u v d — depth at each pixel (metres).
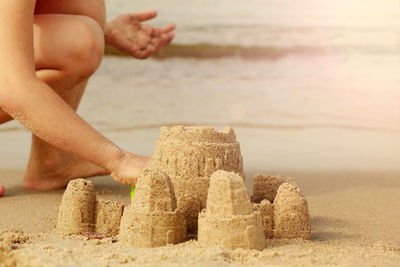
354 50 5.75
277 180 1.55
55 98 1.51
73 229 1.45
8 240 1.35
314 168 2.28
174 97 3.84
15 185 2.00
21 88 1.49
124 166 1.51
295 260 1.26
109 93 3.88
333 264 1.26
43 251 1.29
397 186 2.02
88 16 1.86
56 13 1.82
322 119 3.33
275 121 3.27
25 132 2.96
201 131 1.44
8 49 1.49
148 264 1.22
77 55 1.72
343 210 1.74
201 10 7.00
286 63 5.25
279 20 6.92
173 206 1.35
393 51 5.70
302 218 1.42
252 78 4.59
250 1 7.53
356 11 7.44
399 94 4.02
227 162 1.44
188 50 5.58
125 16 2.05
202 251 1.26
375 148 2.70
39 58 1.70
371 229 1.57
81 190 1.47
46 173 1.95
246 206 1.31
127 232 1.34
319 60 5.37
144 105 3.57
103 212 1.47
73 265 1.21
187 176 1.42
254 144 2.76
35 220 1.64
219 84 4.32
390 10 7.51
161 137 1.46
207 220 1.31
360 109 3.57
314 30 6.58
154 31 2.09
